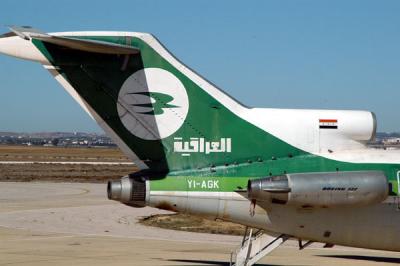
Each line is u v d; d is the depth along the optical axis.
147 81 36.91
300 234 36.94
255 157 37.53
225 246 56.91
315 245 58.59
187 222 75.88
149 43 36.81
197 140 37.31
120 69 36.59
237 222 37.22
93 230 68.00
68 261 46.47
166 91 37.12
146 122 36.94
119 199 36.44
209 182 36.84
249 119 37.66
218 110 37.59
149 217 80.56
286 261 48.31
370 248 37.88
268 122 37.69
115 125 36.81
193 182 36.78
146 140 37.00
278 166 37.19
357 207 36.09
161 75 37.09
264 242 37.41
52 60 35.69
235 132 37.56
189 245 57.31
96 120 36.72
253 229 40.34
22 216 80.38
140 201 36.59
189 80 37.34
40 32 31.22
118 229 69.31
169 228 71.06
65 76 36.12
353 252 54.12
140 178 36.66
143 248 54.62
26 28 31.06
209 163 37.31
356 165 37.03
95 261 46.59
